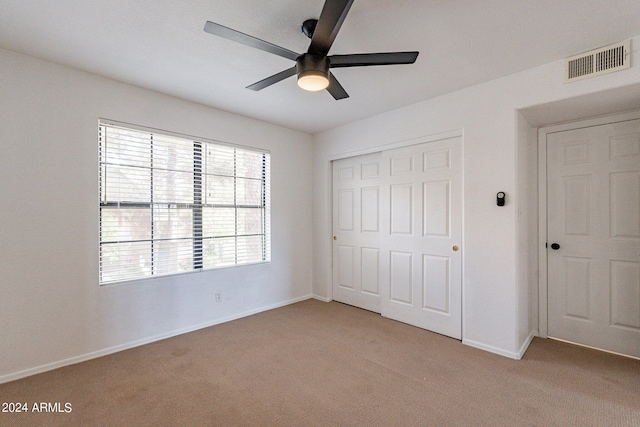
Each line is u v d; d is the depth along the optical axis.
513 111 2.42
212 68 2.36
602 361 2.38
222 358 2.46
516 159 2.43
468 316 2.68
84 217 2.43
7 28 1.85
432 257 3.00
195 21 1.79
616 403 1.86
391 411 1.81
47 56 2.20
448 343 2.73
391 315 3.37
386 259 3.41
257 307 3.62
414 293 3.16
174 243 2.97
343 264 3.99
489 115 2.55
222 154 3.34
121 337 2.61
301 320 3.34
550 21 1.77
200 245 3.15
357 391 2.01
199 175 3.15
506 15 1.72
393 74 2.43
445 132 2.84
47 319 2.26
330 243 4.12
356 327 3.13
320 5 1.64
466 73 2.42
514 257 2.42
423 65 2.29
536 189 2.91
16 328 2.14
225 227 3.36
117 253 2.62
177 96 2.92
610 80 2.02
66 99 2.34
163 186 2.90
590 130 2.63
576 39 1.96
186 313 3.01
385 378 2.16
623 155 2.48
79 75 2.40
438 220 2.96
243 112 3.37
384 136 3.37
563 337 2.78
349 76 2.46
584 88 2.11
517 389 2.02
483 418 1.75
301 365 2.35
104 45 2.05
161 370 2.27
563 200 2.77
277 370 2.28
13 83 2.13
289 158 3.98
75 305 2.38
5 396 1.94
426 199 3.04
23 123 2.17
